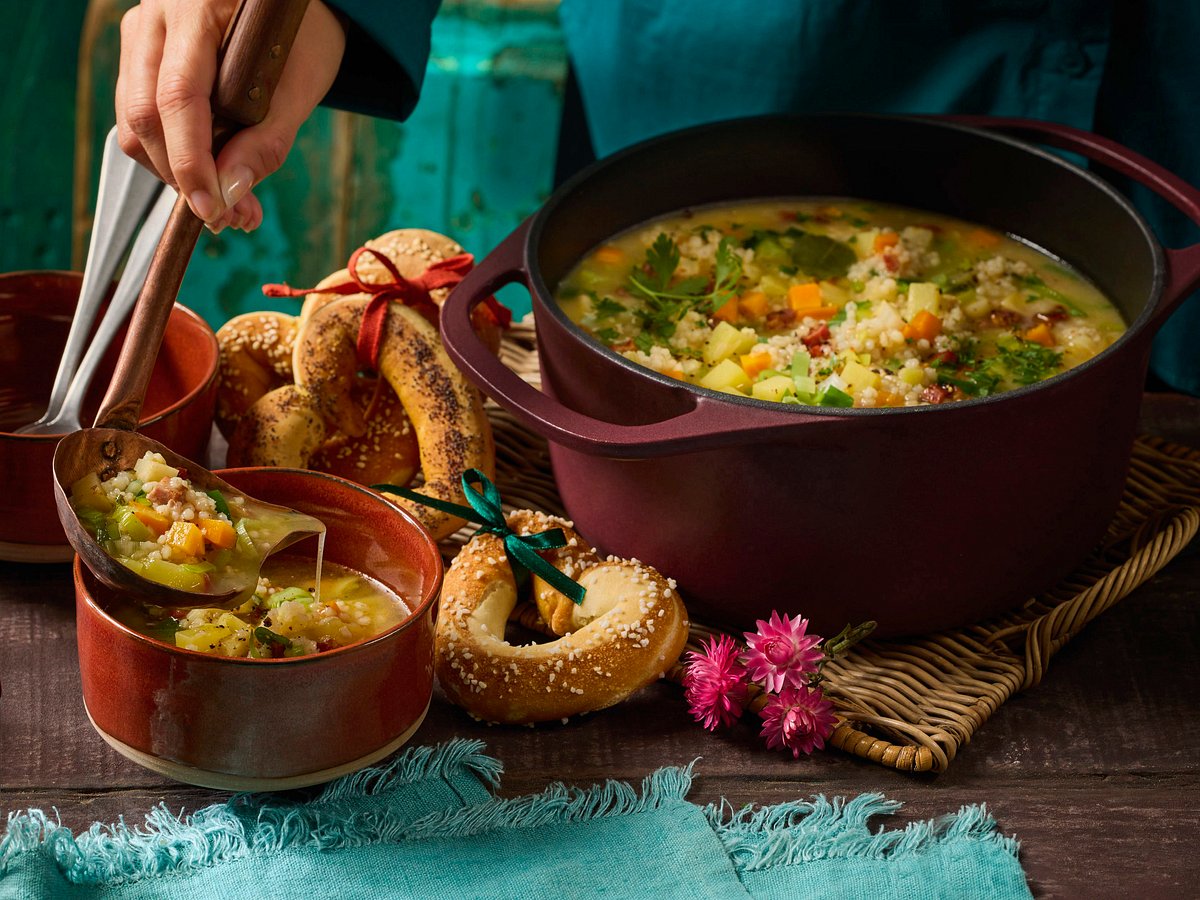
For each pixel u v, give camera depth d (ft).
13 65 8.52
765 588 3.89
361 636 3.53
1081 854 3.49
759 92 6.21
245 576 3.35
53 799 3.51
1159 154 5.81
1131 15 5.69
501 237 8.79
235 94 3.51
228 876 3.28
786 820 3.55
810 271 4.88
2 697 3.80
